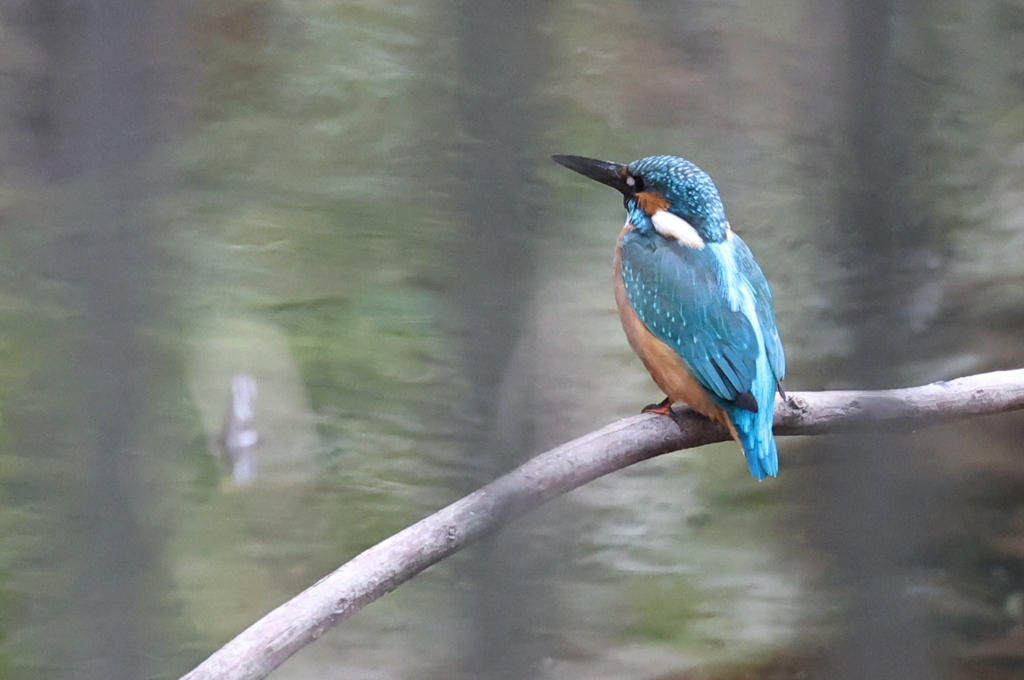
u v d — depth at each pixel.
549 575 7.24
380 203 13.29
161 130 8.44
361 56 14.52
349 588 5.73
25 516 7.90
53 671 6.99
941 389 7.16
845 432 5.68
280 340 12.63
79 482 6.71
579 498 11.96
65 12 8.87
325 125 14.39
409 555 5.92
